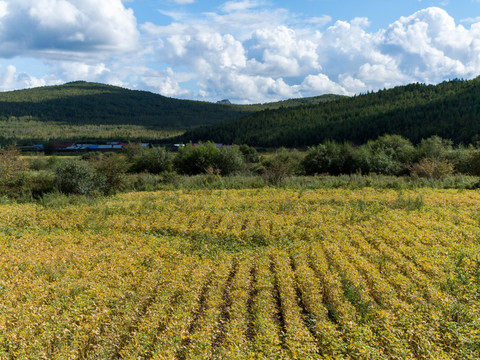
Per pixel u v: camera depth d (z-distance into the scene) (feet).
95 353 24.02
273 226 55.06
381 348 23.59
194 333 25.29
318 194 78.79
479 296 30.53
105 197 82.23
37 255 41.81
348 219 57.88
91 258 41.11
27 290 31.68
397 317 26.91
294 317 27.66
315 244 46.11
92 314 27.32
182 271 36.58
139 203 71.87
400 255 40.01
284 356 22.75
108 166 95.45
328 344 24.44
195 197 77.92
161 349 23.18
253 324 27.35
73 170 84.89
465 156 121.29
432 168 102.37
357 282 32.96
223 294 32.71
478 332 24.34
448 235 47.21
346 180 97.76
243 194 82.28
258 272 36.83
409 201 66.69
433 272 35.17
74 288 32.12
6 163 93.45
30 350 23.24
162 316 27.30
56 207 69.21
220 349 23.20
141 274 36.14
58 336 24.73
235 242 49.57
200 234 52.21
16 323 26.63
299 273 35.68
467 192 78.69
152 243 47.19
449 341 24.29
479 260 37.37
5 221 57.82
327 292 32.91
